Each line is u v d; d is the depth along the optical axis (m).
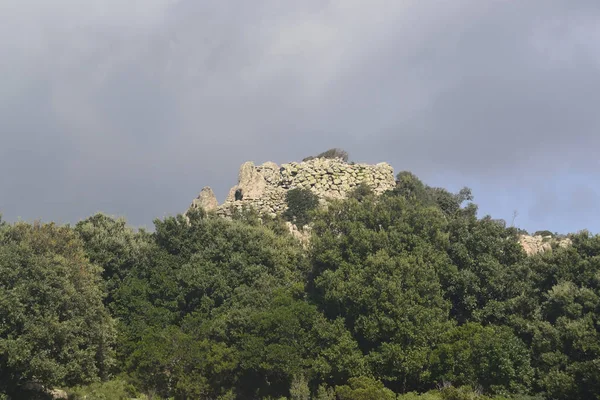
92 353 47.62
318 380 51.03
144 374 52.06
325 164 96.75
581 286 50.62
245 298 56.22
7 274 44.69
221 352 51.53
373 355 49.59
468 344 48.50
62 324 44.97
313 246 58.72
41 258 46.78
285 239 66.06
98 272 57.25
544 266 53.94
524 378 46.94
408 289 52.31
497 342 47.38
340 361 49.69
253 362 50.47
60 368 44.09
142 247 62.34
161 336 53.16
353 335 52.62
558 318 48.72
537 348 48.75
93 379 47.81
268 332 51.91
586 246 53.16
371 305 51.03
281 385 52.78
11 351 41.47
